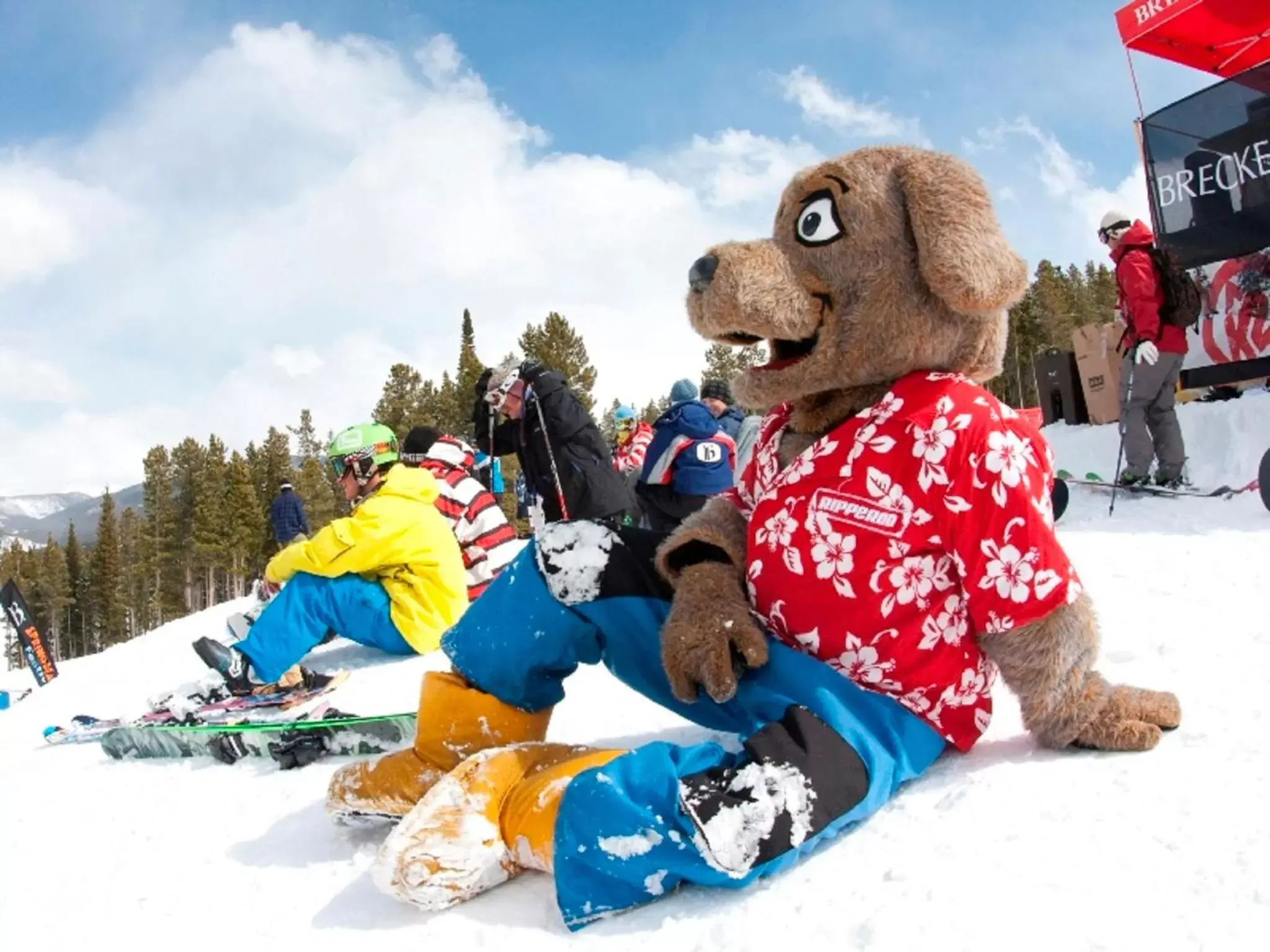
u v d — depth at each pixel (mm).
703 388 8406
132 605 73750
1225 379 7980
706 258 1912
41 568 76938
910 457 1789
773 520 1893
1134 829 1553
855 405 1937
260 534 66062
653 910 1571
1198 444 7805
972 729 1957
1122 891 1375
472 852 1632
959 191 1779
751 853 1494
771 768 1576
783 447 2031
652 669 2066
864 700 1838
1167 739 1961
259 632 4117
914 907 1406
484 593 2098
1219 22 9375
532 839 1639
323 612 4336
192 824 2375
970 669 1899
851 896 1486
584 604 1983
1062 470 7992
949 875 1492
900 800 1827
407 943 1571
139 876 2041
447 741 2016
